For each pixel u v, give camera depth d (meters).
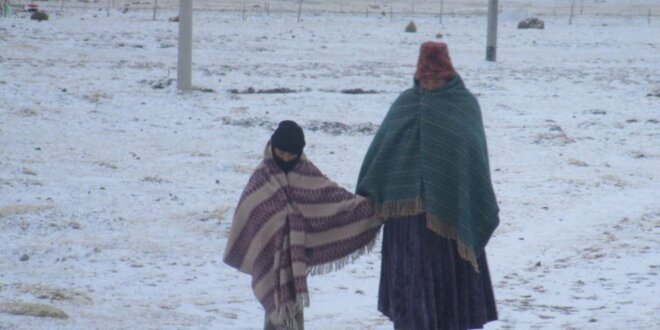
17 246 37.38
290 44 135.88
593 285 34.12
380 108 81.00
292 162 22.38
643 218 46.50
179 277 34.38
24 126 66.38
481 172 21.73
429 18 193.00
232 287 33.41
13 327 25.41
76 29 139.88
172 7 198.75
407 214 21.89
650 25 192.25
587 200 50.53
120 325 26.64
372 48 135.62
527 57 132.50
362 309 30.64
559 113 82.25
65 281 32.91
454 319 22.23
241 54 121.44
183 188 50.03
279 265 22.02
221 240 40.22
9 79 87.38
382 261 22.88
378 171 22.23
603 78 109.25
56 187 48.25
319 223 22.28
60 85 86.06
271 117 74.38
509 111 82.88
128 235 40.25
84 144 61.59
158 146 62.22
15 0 197.50
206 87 89.81
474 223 21.70
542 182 54.62
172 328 26.73
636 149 66.62
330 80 99.56
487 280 22.70
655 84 104.12
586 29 179.38
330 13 197.12
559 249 40.34
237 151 61.84
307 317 29.42
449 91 21.97
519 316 29.45
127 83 90.06
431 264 22.05
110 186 49.41
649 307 30.33
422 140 21.80
